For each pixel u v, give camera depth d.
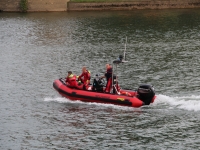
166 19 146.62
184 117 58.47
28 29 129.25
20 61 92.19
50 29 129.12
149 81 75.25
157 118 58.25
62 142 52.31
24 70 84.38
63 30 127.56
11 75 80.75
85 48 104.75
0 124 57.78
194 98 64.69
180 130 54.84
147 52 99.88
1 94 69.44
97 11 165.00
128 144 51.56
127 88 70.94
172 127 55.66
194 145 51.12
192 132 54.31
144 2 169.75
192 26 133.62
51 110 61.91
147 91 61.75
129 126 56.16
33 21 142.50
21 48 105.75
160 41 112.75
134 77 78.00
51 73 81.88
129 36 119.62
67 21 142.38
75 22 140.50
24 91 70.81
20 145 51.84
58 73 81.88
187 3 173.00
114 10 167.88
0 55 98.56
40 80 77.06
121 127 55.94
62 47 106.06
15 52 101.44
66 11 165.38
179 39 115.00
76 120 58.25
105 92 62.91
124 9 168.75
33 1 164.25
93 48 104.75
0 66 87.94
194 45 107.06
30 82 75.81
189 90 69.38
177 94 67.31
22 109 62.75
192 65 86.56
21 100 66.50
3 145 51.88
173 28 131.00
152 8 170.50
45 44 109.88
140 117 58.66
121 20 144.62
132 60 91.75
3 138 53.75
